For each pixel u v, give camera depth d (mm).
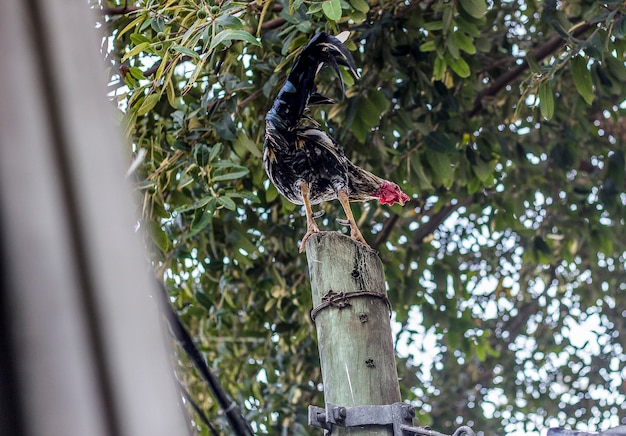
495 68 7605
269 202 7328
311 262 3543
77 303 1022
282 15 5492
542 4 6566
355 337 3348
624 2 6117
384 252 7949
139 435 1010
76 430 991
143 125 6227
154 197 5637
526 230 8242
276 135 4129
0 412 993
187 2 5309
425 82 6699
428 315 8477
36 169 1043
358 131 6305
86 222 1052
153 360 1046
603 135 9336
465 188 8219
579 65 5902
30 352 1003
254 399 8008
